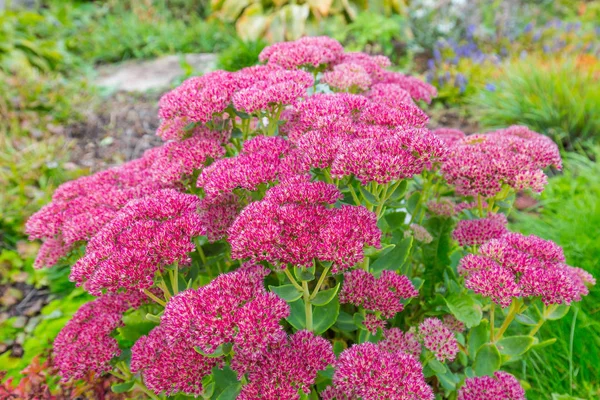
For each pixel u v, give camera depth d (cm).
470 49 154
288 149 48
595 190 86
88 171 102
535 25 185
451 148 55
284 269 40
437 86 133
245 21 163
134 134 121
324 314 46
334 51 63
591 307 63
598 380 57
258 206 41
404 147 44
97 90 142
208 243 51
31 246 86
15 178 97
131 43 175
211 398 46
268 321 37
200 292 39
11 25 160
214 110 50
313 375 40
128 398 56
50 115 124
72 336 52
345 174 42
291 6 157
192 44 179
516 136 59
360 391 39
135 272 40
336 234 39
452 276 57
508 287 44
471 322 49
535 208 93
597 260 66
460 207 60
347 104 50
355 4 167
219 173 45
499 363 48
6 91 125
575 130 112
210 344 36
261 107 49
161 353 44
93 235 50
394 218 55
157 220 46
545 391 57
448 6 178
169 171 50
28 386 58
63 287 80
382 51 159
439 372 47
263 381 39
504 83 124
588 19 202
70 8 202
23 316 76
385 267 51
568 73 124
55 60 160
